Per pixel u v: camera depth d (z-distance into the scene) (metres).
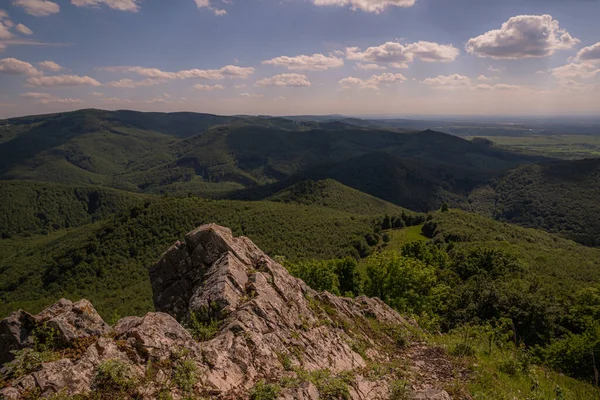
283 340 10.69
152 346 8.31
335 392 8.74
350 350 12.51
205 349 8.87
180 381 7.64
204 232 15.52
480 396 10.67
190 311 11.75
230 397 7.87
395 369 12.00
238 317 10.75
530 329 25.97
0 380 6.79
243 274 13.45
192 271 15.02
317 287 40.75
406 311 30.52
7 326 8.47
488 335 18.39
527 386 12.80
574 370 18.44
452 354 14.70
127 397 6.99
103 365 7.27
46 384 6.68
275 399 7.83
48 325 8.38
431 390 10.05
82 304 9.06
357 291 47.09
